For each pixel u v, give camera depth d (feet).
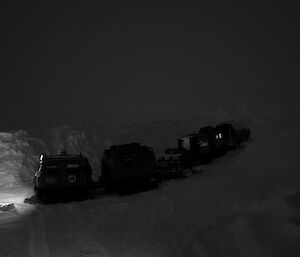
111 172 49.85
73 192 45.27
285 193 25.40
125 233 28.09
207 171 57.11
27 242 26.53
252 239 21.98
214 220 27.76
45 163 45.68
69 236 27.94
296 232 20.43
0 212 38.37
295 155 52.06
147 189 48.93
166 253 23.20
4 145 68.80
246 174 49.26
